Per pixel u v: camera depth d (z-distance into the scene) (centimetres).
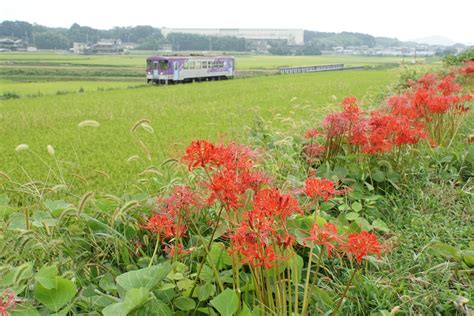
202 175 411
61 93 3073
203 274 299
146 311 261
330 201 464
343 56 17550
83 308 284
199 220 369
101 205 375
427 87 918
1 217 375
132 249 355
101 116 1733
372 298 333
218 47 18538
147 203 372
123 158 937
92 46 14512
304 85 3131
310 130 603
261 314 272
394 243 403
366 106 1115
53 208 376
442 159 567
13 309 249
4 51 14188
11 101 2484
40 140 1202
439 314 315
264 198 254
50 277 264
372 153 514
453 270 363
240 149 313
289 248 265
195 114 1717
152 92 2962
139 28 19150
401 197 511
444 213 475
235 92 2756
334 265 369
